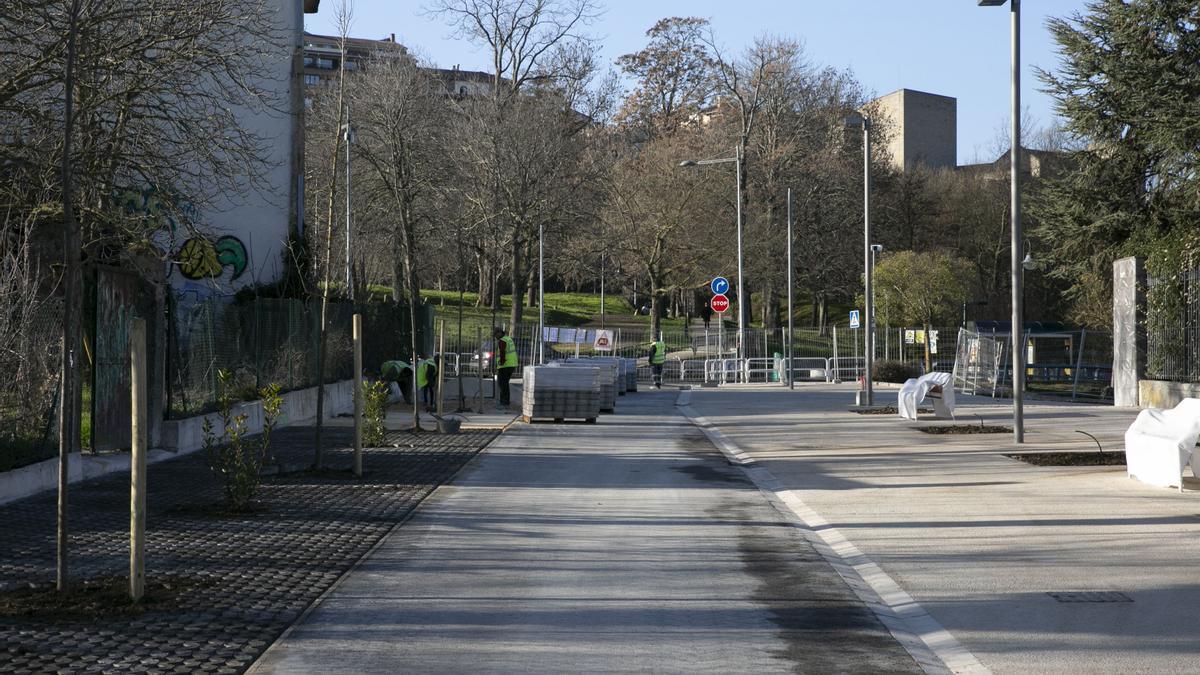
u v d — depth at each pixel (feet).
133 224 54.54
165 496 39.04
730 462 54.49
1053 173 245.04
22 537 30.86
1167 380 84.48
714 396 117.19
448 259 194.29
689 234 188.65
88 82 48.03
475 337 177.06
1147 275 89.04
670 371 169.68
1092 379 154.20
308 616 22.97
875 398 107.86
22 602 23.15
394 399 96.78
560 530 33.86
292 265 90.68
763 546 31.50
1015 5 59.06
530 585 26.14
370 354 97.55
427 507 37.99
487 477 46.57
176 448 51.70
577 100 191.83
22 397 40.16
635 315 271.49
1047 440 61.57
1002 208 261.03
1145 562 28.19
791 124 197.36
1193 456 42.01
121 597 23.68
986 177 275.18
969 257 267.80
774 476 48.39
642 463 53.16
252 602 23.81
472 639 21.26
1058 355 197.88
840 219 210.18
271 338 70.08
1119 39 105.60
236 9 63.10
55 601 23.27
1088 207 112.16
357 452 46.01
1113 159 111.14
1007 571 27.61
